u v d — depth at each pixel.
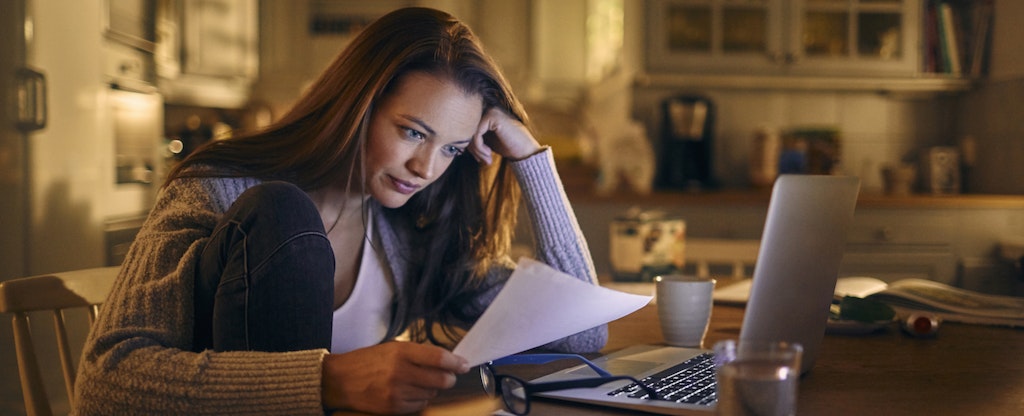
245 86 4.49
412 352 0.82
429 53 1.14
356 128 1.15
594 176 4.20
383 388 0.81
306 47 5.12
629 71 3.84
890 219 3.47
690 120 3.87
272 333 0.89
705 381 0.93
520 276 0.92
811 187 0.95
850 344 1.20
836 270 0.98
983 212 3.47
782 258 0.94
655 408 0.81
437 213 1.34
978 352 1.14
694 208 3.47
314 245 0.92
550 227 1.31
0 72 2.53
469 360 0.86
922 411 0.82
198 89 4.18
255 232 0.91
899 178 3.84
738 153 4.02
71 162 2.76
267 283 0.89
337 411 0.85
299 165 1.17
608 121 4.67
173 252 1.00
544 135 5.64
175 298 0.95
